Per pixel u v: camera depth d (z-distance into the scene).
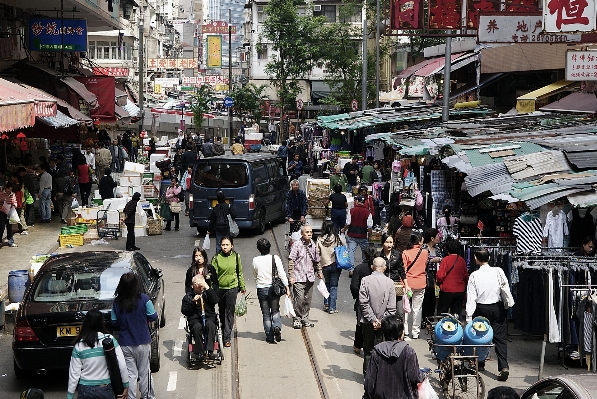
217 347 11.31
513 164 13.52
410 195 19.53
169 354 11.84
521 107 22.56
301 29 54.03
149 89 86.94
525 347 12.24
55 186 24.42
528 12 15.66
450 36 18.42
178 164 34.00
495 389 6.49
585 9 13.05
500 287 10.61
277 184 24.72
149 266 12.23
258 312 14.55
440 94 32.78
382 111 31.86
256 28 68.31
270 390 10.27
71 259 11.02
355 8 54.00
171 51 122.00
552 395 6.34
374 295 10.24
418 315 12.66
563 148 13.73
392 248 12.01
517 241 12.49
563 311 10.52
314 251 13.27
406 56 46.84
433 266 13.01
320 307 14.92
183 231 23.98
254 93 59.41
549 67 23.62
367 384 7.85
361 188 18.12
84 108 31.36
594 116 20.06
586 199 11.29
